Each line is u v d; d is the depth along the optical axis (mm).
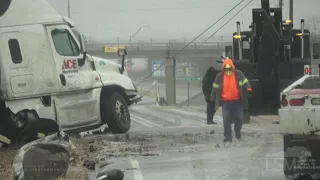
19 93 39375
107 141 41906
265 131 48844
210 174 29828
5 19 39500
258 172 30031
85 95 42875
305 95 27000
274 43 49750
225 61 43125
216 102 43781
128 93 48438
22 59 39531
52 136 29469
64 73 40938
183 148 39031
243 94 42938
